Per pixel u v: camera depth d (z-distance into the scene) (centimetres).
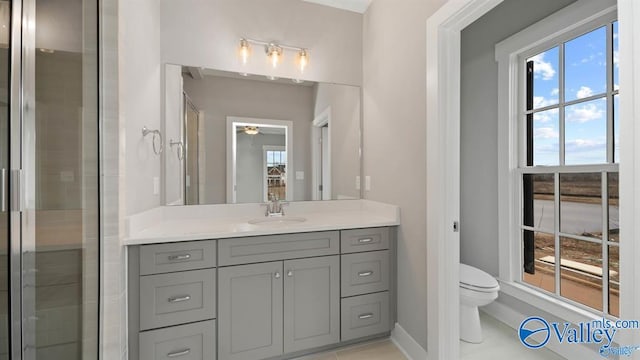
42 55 93
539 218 207
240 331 162
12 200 81
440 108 156
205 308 156
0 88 77
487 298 185
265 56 229
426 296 168
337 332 183
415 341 178
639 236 79
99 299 130
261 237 166
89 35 121
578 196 183
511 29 219
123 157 137
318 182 241
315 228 177
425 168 169
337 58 248
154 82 186
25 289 86
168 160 202
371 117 238
